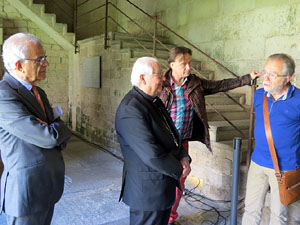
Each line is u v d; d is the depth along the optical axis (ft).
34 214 4.98
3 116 4.60
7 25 21.08
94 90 19.36
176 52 7.48
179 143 6.33
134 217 5.75
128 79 15.17
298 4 12.32
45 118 5.22
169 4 19.57
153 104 5.86
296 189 6.01
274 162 5.97
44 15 19.89
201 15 17.22
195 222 8.90
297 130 5.90
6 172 4.91
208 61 16.99
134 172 5.59
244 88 14.75
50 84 23.32
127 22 24.22
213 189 10.41
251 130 8.86
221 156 10.11
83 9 26.45
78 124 22.31
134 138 5.24
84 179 12.46
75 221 8.82
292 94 5.86
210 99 13.43
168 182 5.71
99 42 18.17
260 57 14.05
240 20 14.90
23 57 4.69
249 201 6.63
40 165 4.90
